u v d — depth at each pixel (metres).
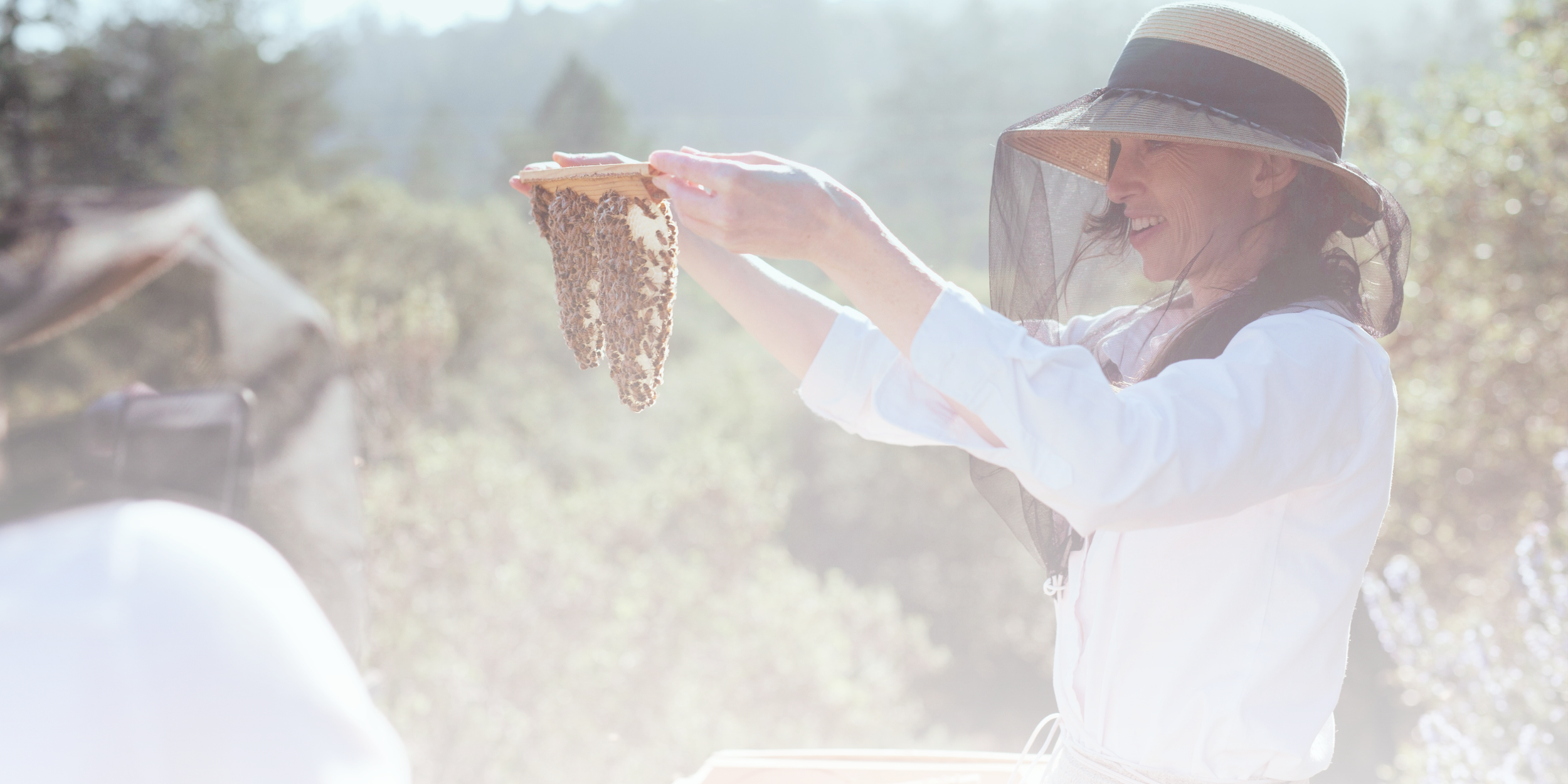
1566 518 4.79
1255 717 1.11
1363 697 7.28
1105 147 1.31
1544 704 2.77
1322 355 1.07
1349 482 1.11
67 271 0.67
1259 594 1.11
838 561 20.02
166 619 0.62
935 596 18.89
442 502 7.32
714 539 9.45
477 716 6.39
